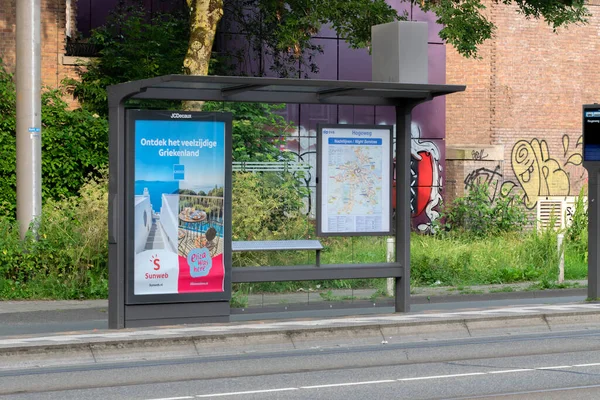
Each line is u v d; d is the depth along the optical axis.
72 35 24.48
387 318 13.92
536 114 29.19
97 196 18.58
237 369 10.94
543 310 14.80
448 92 13.96
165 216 13.26
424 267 19.39
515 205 28.25
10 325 13.92
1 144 22.25
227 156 13.55
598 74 29.94
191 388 9.80
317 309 15.33
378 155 14.72
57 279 17.19
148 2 25.27
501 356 11.83
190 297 13.39
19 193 17.70
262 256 17.41
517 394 9.41
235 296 15.65
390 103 14.68
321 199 14.46
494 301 17.28
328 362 11.41
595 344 12.79
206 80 12.28
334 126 14.48
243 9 25.27
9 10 22.97
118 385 9.99
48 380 10.26
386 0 27.00
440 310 14.98
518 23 28.89
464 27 22.17
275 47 25.03
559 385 9.88
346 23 23.19
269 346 12.50
